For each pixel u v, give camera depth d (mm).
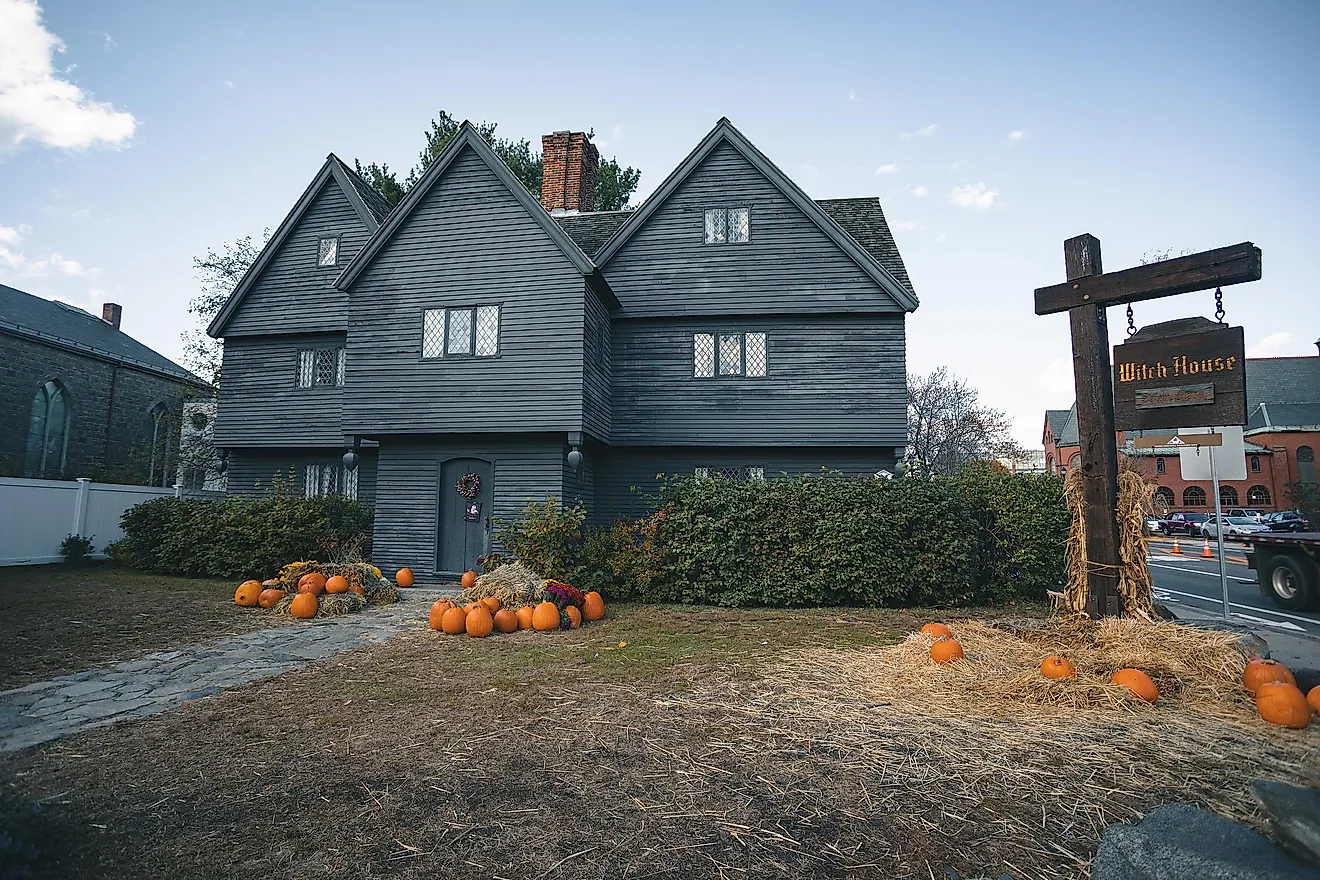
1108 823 3641
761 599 11906
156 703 6082
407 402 14797
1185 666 5945
